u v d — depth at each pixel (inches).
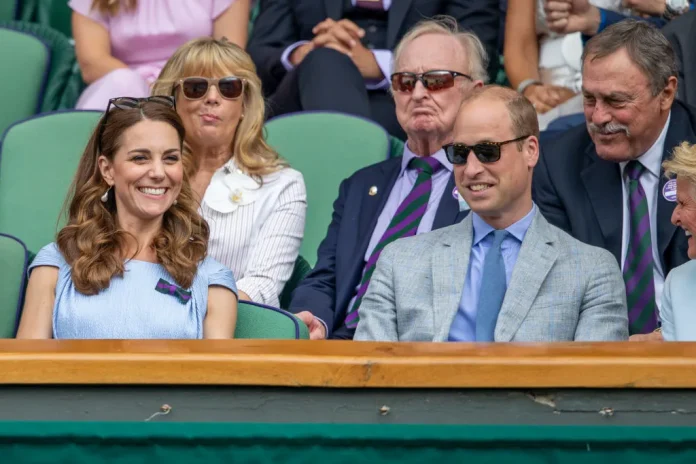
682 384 300.5
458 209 554.6
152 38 730.8
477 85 581.6
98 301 448.1
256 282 550.6
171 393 305.7
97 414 306.0
